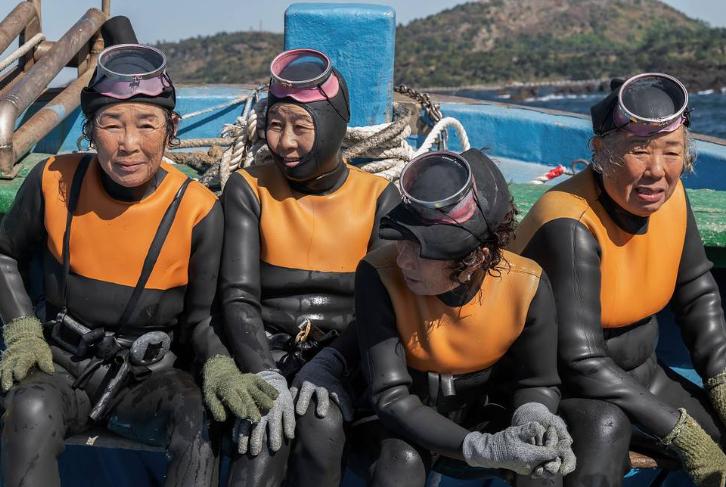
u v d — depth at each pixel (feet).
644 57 233.55
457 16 337.93
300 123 10.24
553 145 19.45
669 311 12.76
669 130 9.56
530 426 8.61
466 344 9.37
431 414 9.22
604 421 9.48
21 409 9.25
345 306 10.79
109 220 10.01
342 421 9.46
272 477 9.25
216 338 10.28
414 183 8.74
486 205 8.72
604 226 10.07
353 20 14.61
